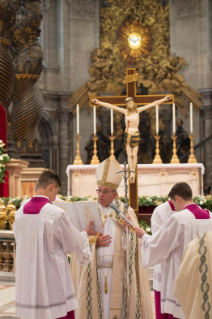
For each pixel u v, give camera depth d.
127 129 8.89
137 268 4.71
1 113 12.14
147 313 4.70
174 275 4.45
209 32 31.42
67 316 4.46
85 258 4.43
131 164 8.79
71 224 4.36
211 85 31.31
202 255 2.63
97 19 32.00
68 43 31.12
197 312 2.59
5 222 8.50
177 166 11.38
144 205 9.59
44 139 30.58
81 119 30.97
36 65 15.52
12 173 11.82
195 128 31.38
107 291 4.64
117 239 4.69
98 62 31.58
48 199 4.50
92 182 11.41
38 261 4.32
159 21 32.59
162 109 31.28
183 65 31.94
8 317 5.77
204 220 4.38
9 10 11.90
